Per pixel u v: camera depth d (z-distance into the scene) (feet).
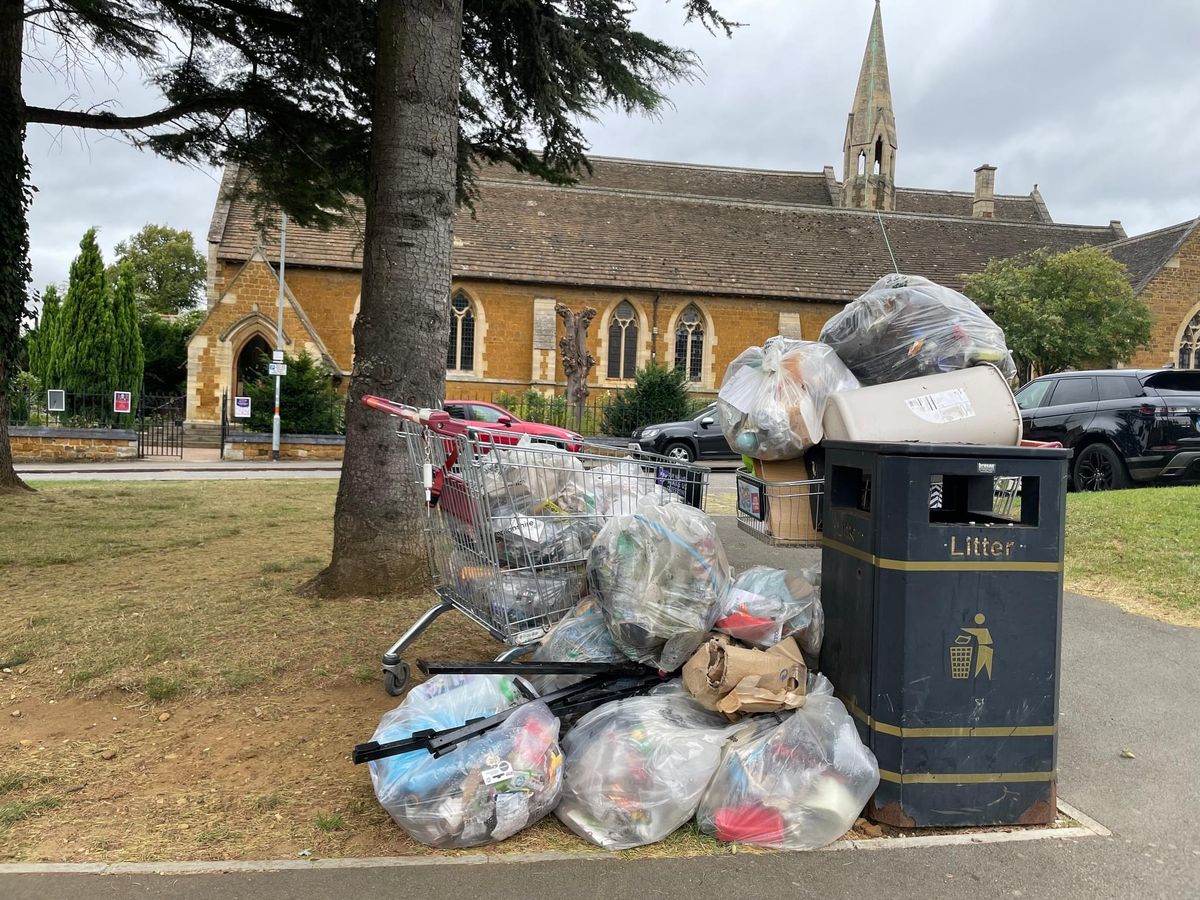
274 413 76.84
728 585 11.55
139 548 25.43
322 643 15.69
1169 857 9.67
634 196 125.59
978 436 11.02
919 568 9.77
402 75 18.12
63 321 99.25
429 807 9.44
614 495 12.67
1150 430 34.14
